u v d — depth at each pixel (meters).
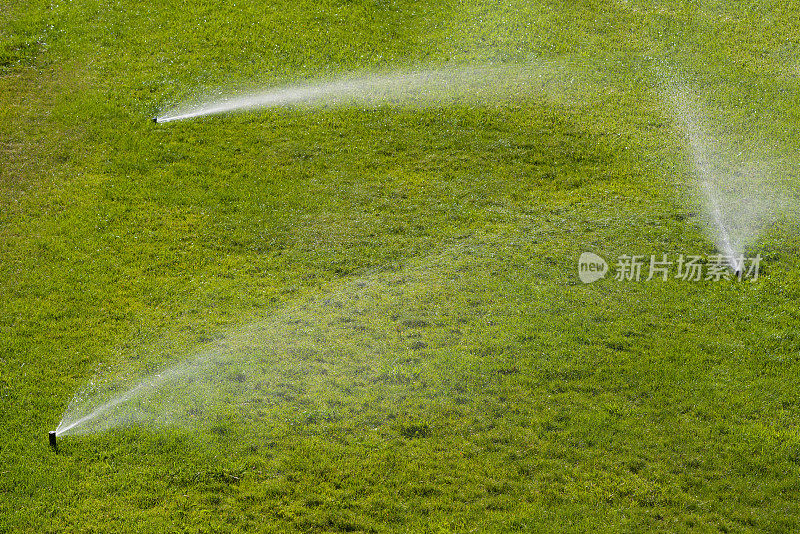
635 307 15.27
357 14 26.05
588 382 13.41
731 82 23.36
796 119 21.67
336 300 15.48
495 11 26.70
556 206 18.58
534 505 11.11
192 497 11.20
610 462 11.84
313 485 11.42
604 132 21.25
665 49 24.97
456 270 16.38
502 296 15.57
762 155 20.23
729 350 14.18
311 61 23.92
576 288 15.79
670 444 12.20
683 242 17.16
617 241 17.23
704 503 11.20
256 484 11.41
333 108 22.12
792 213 17.98
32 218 17.48
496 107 22.31
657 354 14.09
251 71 23.33
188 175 19.25
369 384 13.34
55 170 19.05
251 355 13.98
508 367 13.69
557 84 23.27
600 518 10.91
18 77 22.16
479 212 18.38
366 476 11.54
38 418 12.55
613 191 19.08
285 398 13.04
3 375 13.36
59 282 15.73
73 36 23.86
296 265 16.59
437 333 14.55
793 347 14.25
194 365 13.77
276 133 21.05
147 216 17.80
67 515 10.88
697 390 13.27
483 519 10.88
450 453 11.97
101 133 20.39
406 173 19.78
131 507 11.04
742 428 12.51
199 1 25.95
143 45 23.88
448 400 12.98
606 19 26.42
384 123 21.62
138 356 13.99
